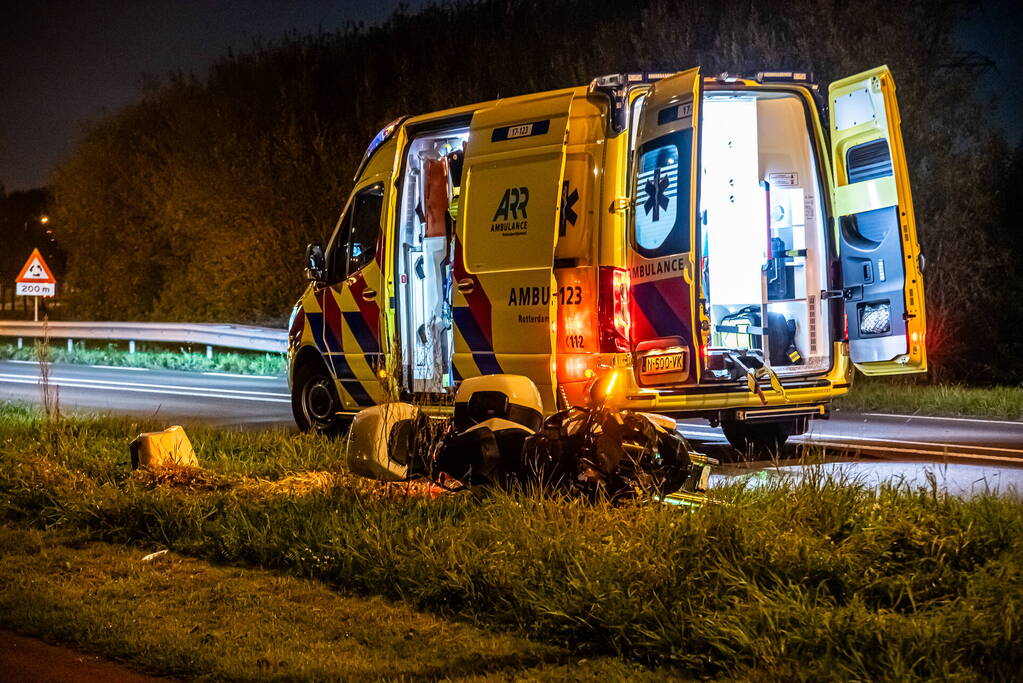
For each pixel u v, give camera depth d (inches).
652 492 259.9
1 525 291.9
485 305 349.7
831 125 360.2
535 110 343.9
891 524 225.3
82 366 897.5
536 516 237.0
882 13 676.1
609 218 326.0
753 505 247.3
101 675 186.4
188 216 1064.2
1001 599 186.5
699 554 208.5
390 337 401.1
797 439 425.4
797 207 361.7
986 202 673.0
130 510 279.4
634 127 331.0
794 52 689.6
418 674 179.3
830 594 199.6
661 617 187.0
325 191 962.7
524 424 309.3
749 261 360.5
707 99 351.9
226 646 193.9
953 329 679.7
